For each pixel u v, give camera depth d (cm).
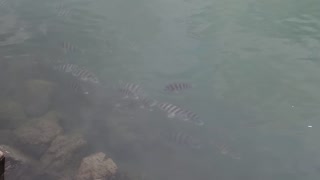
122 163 795
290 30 1320
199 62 1128
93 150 824
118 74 1066
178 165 805
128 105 968
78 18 1364
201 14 1417
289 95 1013
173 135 862
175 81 1045
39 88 982
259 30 1313
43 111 927
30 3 1463
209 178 777
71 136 817
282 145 864
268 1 1560
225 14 1425
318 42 1252
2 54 1126
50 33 1252
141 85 1023
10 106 903
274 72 1104
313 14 1434
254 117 944
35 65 1095
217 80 1062
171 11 1445
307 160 823
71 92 1006
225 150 838
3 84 1001
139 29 1298
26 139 793
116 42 1215
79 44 1196
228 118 938
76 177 695
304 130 906
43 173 726
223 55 1166
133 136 870
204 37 1253
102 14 1406
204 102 984
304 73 1102
